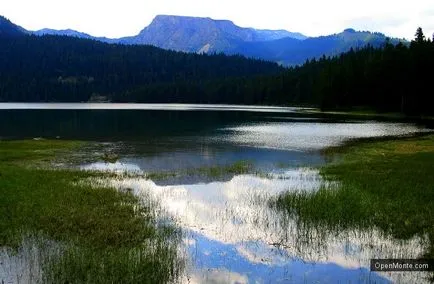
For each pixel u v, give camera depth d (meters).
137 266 12.68
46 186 23.44
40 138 56.25
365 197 21.09
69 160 37.41
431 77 99.06
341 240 15.74
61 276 12.05
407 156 36.66
